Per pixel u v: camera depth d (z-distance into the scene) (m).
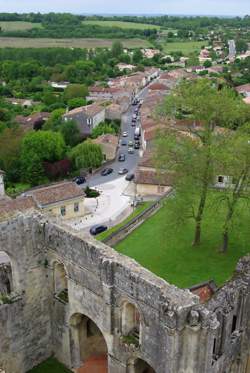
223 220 76.12
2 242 40.38
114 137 141.50
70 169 122.06
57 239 41.66
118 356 39.19
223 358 38.62
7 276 45.16
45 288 44.88
